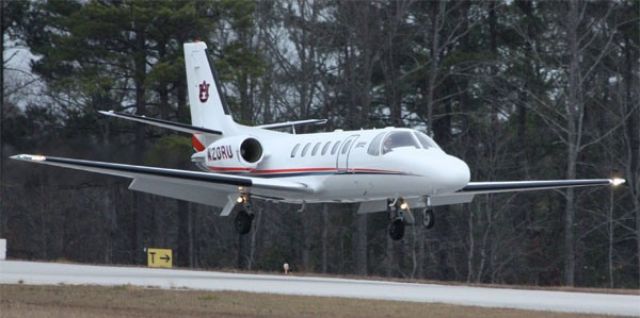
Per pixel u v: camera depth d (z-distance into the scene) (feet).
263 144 424.05
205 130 441.68
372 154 377.50
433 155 368.68
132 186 399.85
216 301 282.56
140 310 266.36
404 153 370.32
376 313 265.95
